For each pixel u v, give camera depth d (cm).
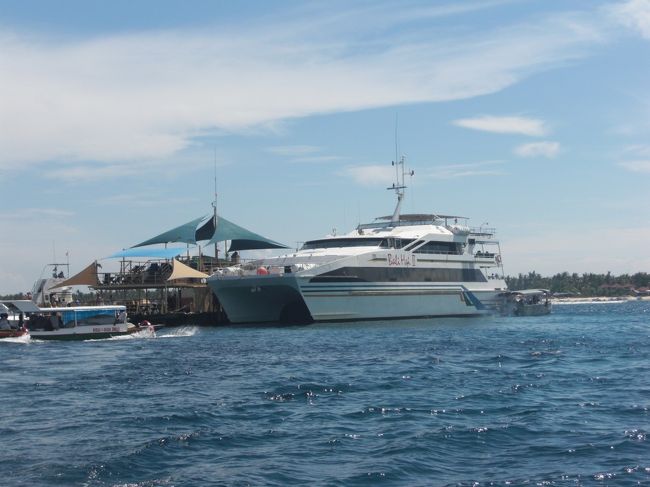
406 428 2438
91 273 8244
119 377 3675
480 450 2159
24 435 2380
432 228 8400
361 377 3600
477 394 3072
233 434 2369
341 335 6225
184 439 2298
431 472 1953
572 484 1831
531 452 2127
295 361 4328
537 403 2856
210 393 3162
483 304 8925
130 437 2339
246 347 5256
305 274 7012
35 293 7762
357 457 2095
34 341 5881
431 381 3459
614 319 9981
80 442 2277
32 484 1869
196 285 8188
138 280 8431
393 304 7731
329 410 2767
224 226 9062
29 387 3378
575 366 4009
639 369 3856
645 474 1897
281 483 1866
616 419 2539
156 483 1872
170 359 4484
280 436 2350
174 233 8931
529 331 6831
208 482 1875
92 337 6066
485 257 8975
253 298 7656
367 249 7575
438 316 8250
